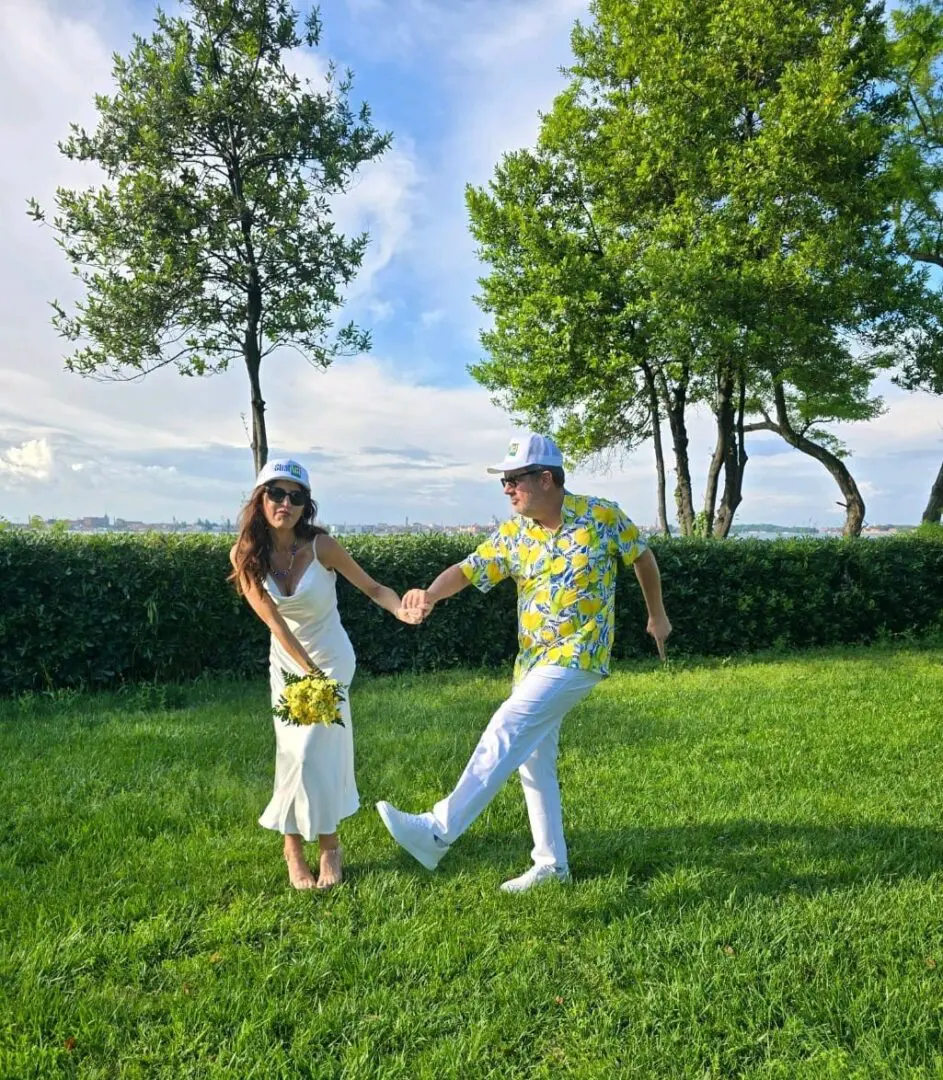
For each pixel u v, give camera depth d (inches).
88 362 495.8
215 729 245.3
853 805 179.8
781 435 799.7
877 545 469.7
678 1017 103.0
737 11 662.5
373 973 111.8
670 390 847.1
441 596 143.6
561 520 136.9
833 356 692.1
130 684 316.2
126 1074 92.7
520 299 752.3
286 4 510.0
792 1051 96.8
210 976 110.3
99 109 487.8
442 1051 95.6
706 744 231.9
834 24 676.7
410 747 228.7
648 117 689.6
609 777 201.2
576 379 734.5
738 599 426.3
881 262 660.7
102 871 142.8
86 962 113.3
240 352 525.0
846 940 120.4
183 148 504.4
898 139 722.2
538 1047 98.3
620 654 413.1
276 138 502.3
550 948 118.6
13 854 149.9
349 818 170.4
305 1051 96.0
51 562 300.2
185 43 489.4
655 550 420.2
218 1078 91.4
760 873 144.2
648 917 128.0
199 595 322.3
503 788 191.0
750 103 672.4
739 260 642.2
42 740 233.0
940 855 152.3
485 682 336.5
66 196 478.9
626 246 719.1
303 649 141.5
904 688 318.3
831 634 459.2
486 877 142.3
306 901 132.4
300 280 520.7
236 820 169.8
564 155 783.1
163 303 490.6
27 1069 91.7
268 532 137.9
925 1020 101.0
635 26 722.2
